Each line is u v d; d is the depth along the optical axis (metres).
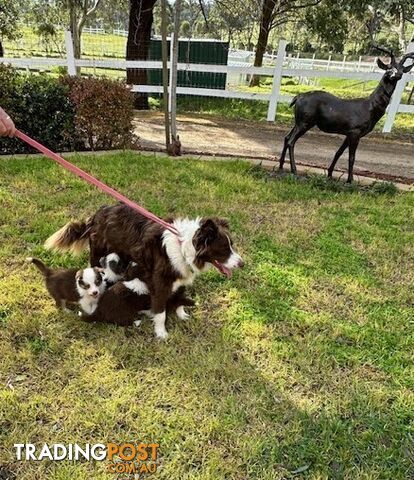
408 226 5.56
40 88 7.21
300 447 2.49
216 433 2.55
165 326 3.46
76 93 7.36
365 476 2.34
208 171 6.88
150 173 6.59
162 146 9.16
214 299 3.86
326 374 3.08
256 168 7.29
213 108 15.20
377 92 6.16
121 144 7.99
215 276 4.15
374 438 2.59
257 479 2.31
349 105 6.31
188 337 3.35
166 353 3.15
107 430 2.53
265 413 2.71
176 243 3.16
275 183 6.67
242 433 2.57
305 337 3.43
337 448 2.51
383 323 3.70
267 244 4.84
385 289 4.19
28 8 22.27
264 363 3.14
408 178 7.72
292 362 3.17
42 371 2.92
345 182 6.92
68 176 6.18
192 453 2.44
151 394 2.79
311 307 3.86
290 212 5.72
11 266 4.07
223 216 5.39
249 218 5.43
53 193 5.67
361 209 5.99
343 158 9.23
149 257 3.26
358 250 4.90
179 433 2.54
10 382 2.82
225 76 17.23
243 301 3.84
